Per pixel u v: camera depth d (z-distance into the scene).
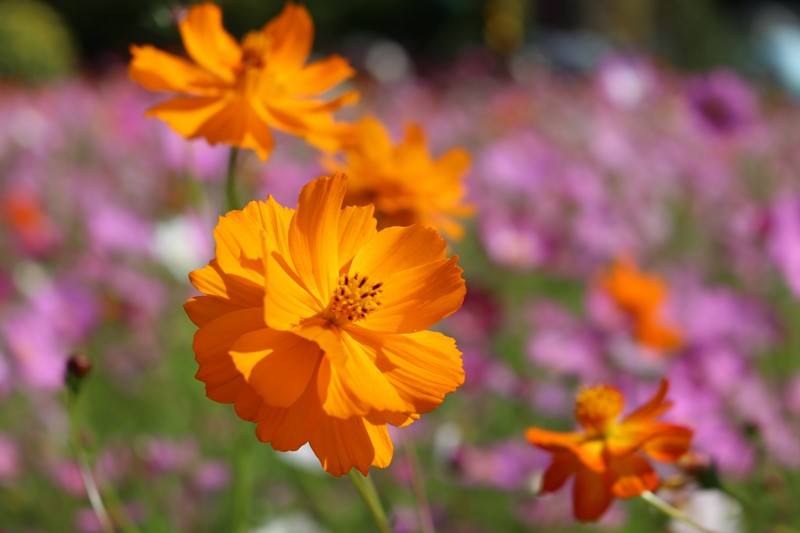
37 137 1.66
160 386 0.86
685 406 0.67
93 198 1.28
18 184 1.36
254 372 0.34
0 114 1.83
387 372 0.36
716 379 0.75
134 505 0.68
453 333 0.89
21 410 0.79
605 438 0.40
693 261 1.20
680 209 1.41
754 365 0.85
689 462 0.43
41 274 1.03
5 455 0.74
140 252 1.04
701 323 0.87
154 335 0.91
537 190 1.31
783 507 0.58
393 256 0.37
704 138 1.64
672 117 1.83
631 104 1.93
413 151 0.51
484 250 1.11
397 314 0.37
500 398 0.83
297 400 0.36
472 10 5.39
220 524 0.70
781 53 3.59
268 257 0.35
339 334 0.37
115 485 0.71
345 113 2.13
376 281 0.37
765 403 0.74
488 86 2.95
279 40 0.48
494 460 0.72
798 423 0.76
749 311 0.90
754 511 0.43
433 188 0.51
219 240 0.35
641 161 1.54
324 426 0.36
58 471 0.74
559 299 1.13
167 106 0.46
